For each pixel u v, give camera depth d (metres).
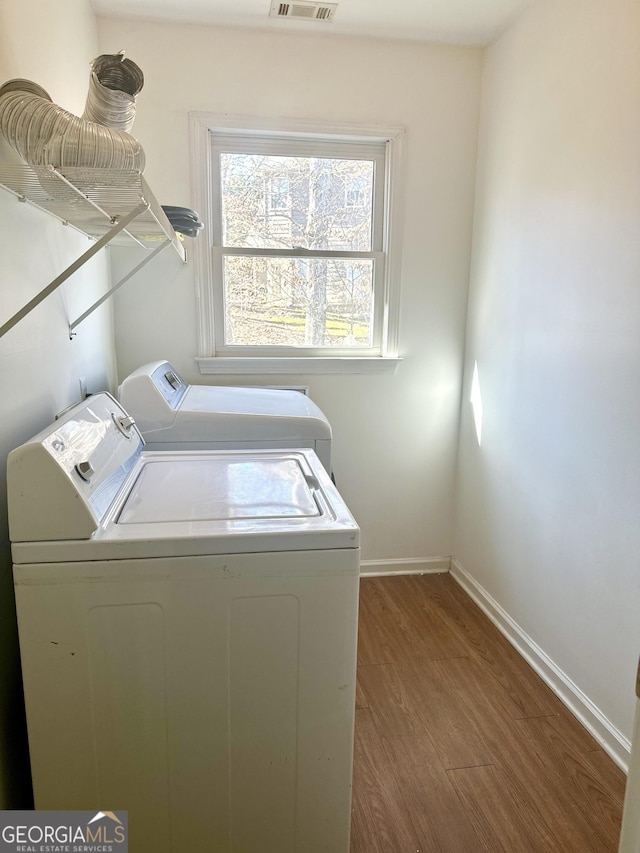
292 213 2.55
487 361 2.52
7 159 1.19
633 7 1.58
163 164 2.34
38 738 1.12
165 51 2.26
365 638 2.34
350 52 2.39
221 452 1.65
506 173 2.31
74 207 1.36
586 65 1.79
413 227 2.59
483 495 2.58
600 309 1.74
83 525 1.06
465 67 2.49
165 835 1.21
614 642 1.72
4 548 1.23
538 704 1.95
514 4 2.11
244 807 1.22
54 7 1.60
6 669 1.24
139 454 1.60
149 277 2.43
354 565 1.15
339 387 2.69
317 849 1.27
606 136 1.70
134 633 1.11
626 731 1.67
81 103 1.94
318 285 2.63
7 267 1.21
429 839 1.45
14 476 1.04
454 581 2.88
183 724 1.16
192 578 1.10
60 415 1.41
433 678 2.09
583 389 1.83
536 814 1.52
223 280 2.55
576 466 1.88
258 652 1.15
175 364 2.53
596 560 1.79
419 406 2.78
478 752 1.74
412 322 2.69
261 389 2.36
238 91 2.34
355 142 2.54
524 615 2.23
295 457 1.63
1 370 1.17
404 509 2.88
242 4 2.12
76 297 1.75
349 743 1.23
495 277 2.42
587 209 1.79
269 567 1.12
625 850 0.77
